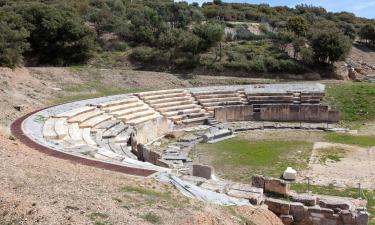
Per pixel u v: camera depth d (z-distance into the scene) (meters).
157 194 15.91
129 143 32.53
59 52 63.81
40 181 15.16
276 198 20.39
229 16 94.19
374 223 19.17
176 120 42.50
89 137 30.42
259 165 29.55
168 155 31.64
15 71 44.06
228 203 17.44
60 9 69.44
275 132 40.94
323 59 64.88
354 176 26.73
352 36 87.12
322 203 19.22
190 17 82.50
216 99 48.19
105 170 19.53
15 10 65.62
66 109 37.22
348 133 39.97
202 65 62.12
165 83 53.62
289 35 70.69
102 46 69.62
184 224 12.75
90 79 50.25
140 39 71.25
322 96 49.19
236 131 41.44
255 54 66.38
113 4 88.75
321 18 103.38
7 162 16.89
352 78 64.25
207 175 24.12
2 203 12.48
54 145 25.14
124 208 13.38
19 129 29.19
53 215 12.02
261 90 51.19
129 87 50.75
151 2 94.69
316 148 34.22
